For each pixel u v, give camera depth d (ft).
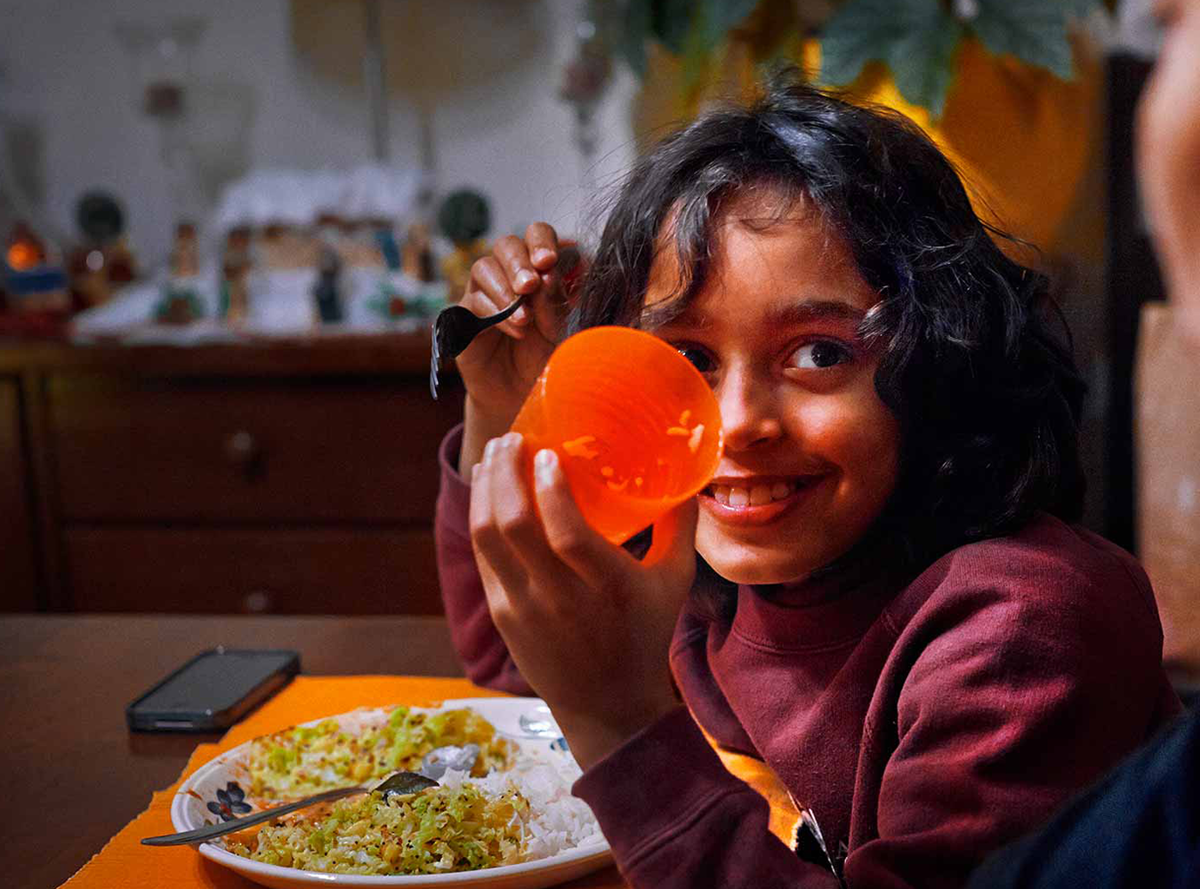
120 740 2.97
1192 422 5.33
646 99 8.25
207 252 9.19
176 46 8.63
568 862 2.04
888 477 2.11
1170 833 1.02
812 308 2.01
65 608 7.91
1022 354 2.29
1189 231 0.66
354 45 8.82
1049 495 2.23
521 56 8.73
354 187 8.38
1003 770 1.79
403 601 7.65
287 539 7.67
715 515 2.11
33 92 9.16
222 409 7.60
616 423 1.58
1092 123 6.47
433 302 8.06
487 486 1.57
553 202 8.83
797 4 6.46
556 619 1.60
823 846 2.22
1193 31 0.67
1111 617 1.96
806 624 2.32
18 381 7.70
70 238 9.30
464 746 2.65
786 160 2.12
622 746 1.65
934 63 5.82
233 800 2.48
